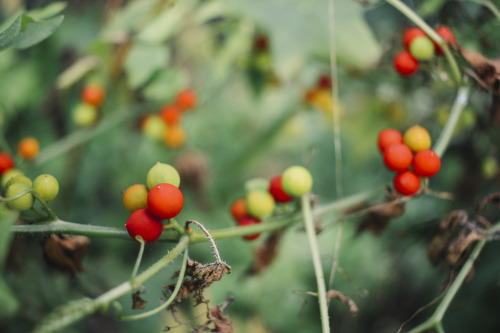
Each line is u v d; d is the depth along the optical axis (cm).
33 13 23
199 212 36
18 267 24
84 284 28
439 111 29
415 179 21
